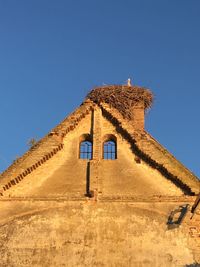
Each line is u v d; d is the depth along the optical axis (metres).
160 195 26.97
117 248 25.36
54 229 26.14
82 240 25.70
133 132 29.67
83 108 30.83
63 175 28.31
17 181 28.00
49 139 29.47
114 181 27.91
